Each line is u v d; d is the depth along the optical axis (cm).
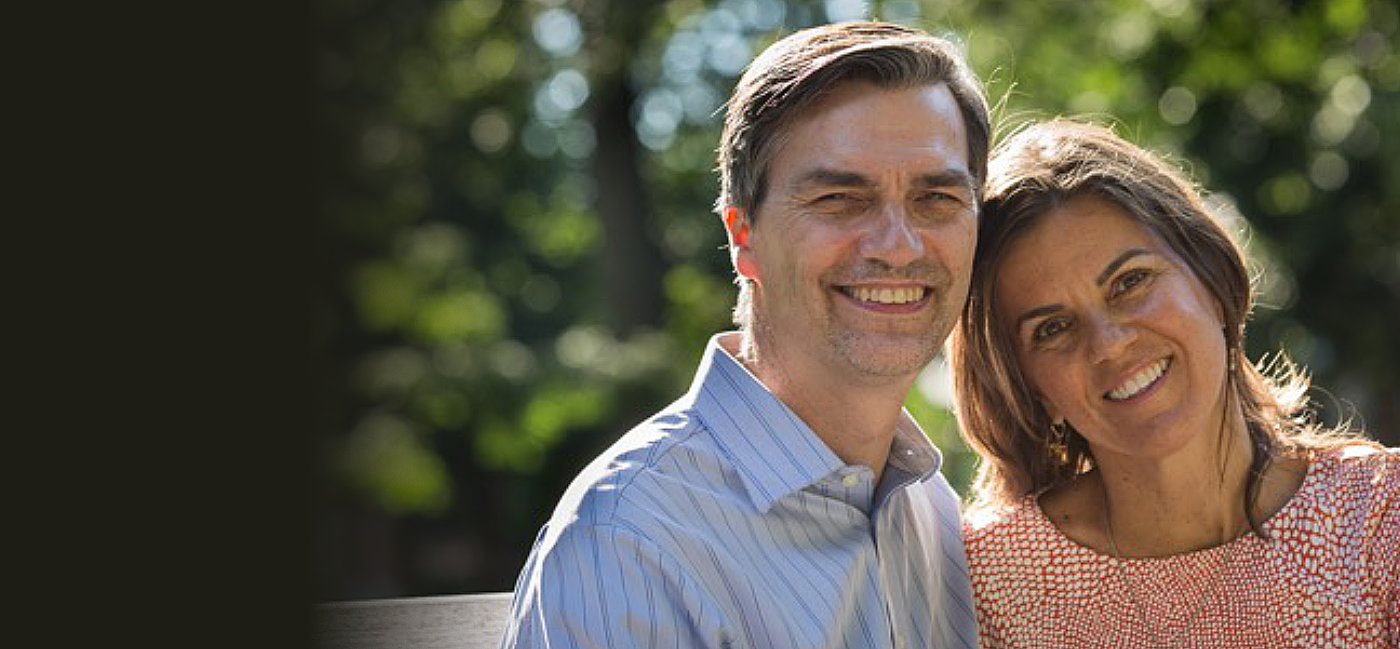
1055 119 363
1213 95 1438
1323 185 1384
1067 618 340
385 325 1582
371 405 1557
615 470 311
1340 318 1388
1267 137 1430
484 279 1955
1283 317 1351
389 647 369
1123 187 316
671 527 303
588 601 299
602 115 1819
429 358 1612
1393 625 321
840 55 309
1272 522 328
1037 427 340
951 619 347
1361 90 1361
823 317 312
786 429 316
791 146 312
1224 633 331
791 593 309
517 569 1794
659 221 1902
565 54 1738
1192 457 326
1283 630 327
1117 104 1427
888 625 318
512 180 1919
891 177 307
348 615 370
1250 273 329
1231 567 330
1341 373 1425
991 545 345
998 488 353
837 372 313
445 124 1708
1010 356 332
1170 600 334
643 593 298
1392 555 320
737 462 316
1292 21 1418
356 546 1720
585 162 1939
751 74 320
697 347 1758
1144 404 319
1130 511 334
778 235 315
